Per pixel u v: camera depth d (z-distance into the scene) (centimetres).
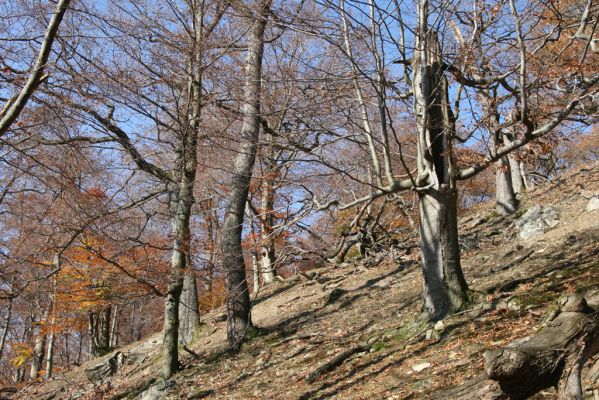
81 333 3038
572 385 319
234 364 1193
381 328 1088
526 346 326
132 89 970
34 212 1022
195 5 1108
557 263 1084
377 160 934
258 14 897
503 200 1786
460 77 870
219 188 1289
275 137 1066
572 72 803
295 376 980
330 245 1786
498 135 912
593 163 1986
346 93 1005
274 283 1964
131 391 1345
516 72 885
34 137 893
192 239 1214
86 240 1091
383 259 1766
